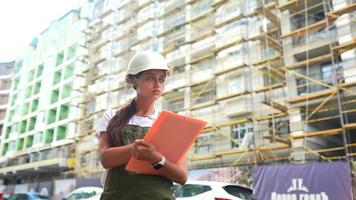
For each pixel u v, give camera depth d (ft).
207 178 49.14
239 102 58.90
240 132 59.11
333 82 44.21
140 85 6.97
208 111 65.00
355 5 44.01
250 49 60.34
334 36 47.78
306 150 46.68
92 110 96.58
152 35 82.33
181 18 78.18
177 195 25.13
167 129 6.08
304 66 51.96
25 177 124.88
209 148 62.49
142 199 6.07
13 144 137.18
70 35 124.36
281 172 36.17
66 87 118.32
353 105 46.21
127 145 6.14
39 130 121.90
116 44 94.79
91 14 114.11
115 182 6.32
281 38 52.44
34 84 137.80
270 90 53.88
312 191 33.53
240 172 46.01
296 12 54.24
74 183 67.05
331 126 55.31
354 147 53.98
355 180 33.60
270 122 55.21
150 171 6.30
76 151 96.07
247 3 63.00
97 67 99.76
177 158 6.30
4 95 176.45
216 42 65.82
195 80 68.39
